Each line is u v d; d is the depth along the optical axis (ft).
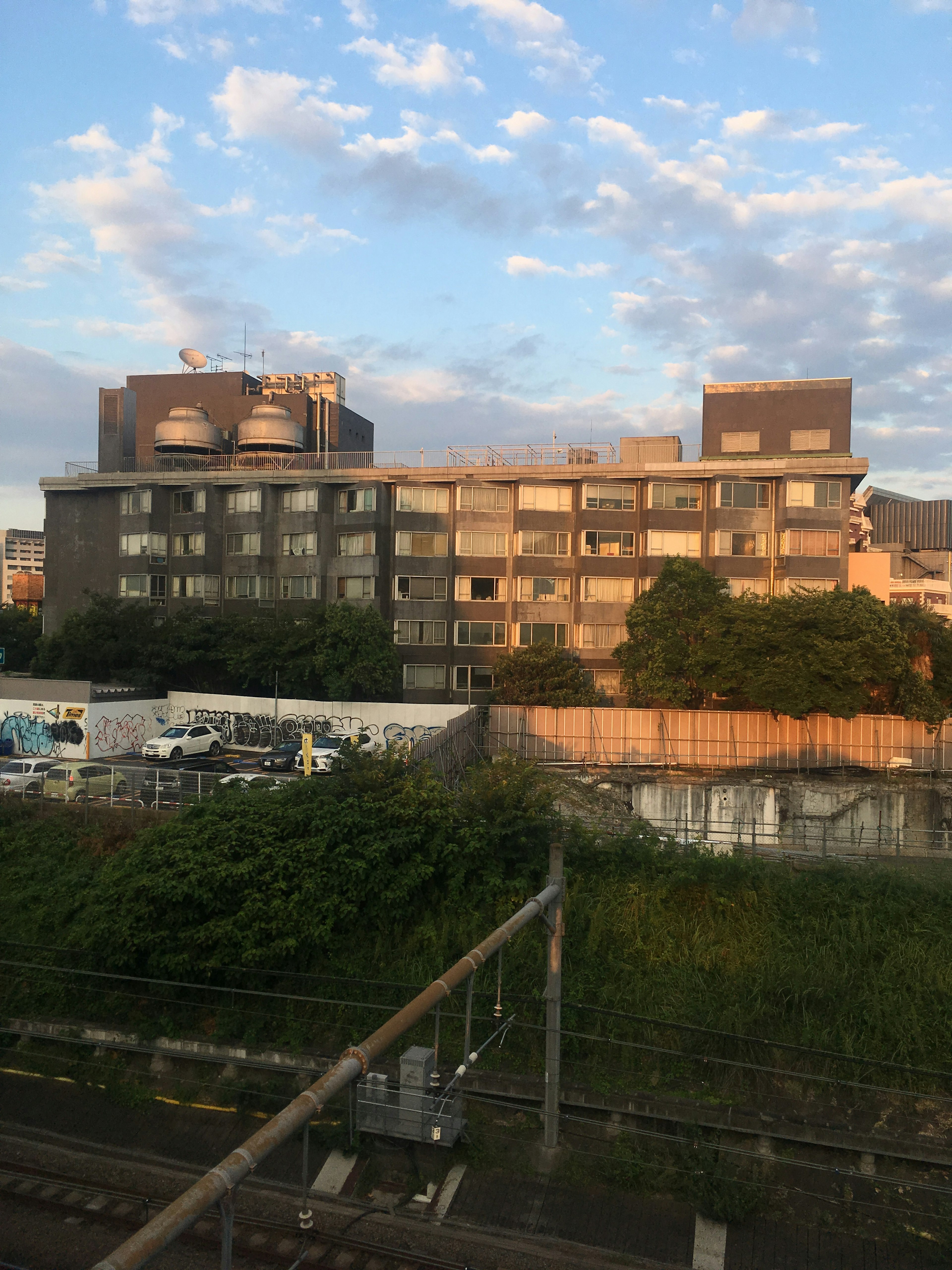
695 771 117.19
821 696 111.86
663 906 58.39
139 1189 44.75
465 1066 29.91
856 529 226.17
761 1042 46.68
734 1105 46.47
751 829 104.42
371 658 138.21
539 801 62.49
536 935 56.59
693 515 151.84
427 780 65.46
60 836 77.25
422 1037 52.80
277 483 161.89
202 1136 48.78
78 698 128.98
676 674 128.06
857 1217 41.50
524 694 133.80
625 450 157.28
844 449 151.53
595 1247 40.40
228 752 136.15
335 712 133.90
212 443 184.75
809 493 147.43
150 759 125.59
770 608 118.83
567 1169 43.86
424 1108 44.34
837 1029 49.65
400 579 156.35
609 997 52.70
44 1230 41.16
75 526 175.22
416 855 59.98
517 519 155.12
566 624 153.99
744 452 154.81
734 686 122.31
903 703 118.93
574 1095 47.85
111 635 148.77
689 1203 42.27
